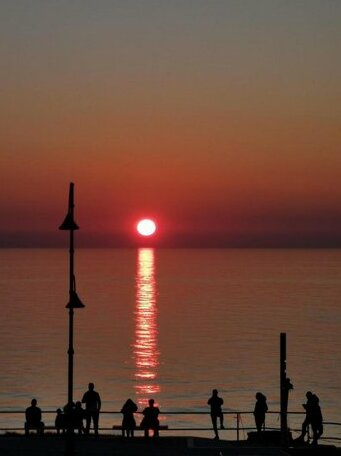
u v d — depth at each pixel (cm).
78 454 6531
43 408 17062
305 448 7000
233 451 6844
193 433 13350
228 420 15825
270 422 15412
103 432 12038
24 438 7450
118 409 17588
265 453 6775
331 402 18688
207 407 18012
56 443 7138
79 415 7469
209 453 6712
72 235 6097
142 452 6706
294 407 17525
